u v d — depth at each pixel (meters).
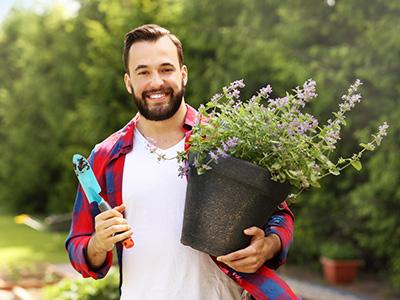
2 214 18.53
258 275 2.31
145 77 2.41
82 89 16.05
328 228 9.59
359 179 9.29
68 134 16.81
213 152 2.16
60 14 17.00
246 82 9.76
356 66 8.49
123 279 2.47
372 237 8.89
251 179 2.12
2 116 19.22
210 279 2.41
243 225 2.19
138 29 2.45
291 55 9.00
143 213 2.43
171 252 2.40
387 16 7.87
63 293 6.07
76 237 2.47
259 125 2.17
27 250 12.14
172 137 2.52
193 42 10.13
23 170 18.14
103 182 2.50
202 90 10.28
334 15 8.73
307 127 2.15
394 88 8.11
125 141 2.51
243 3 9.88
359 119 8.62
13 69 20.52
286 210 2.42
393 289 8.64
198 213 2.22
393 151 7.86
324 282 9.18
